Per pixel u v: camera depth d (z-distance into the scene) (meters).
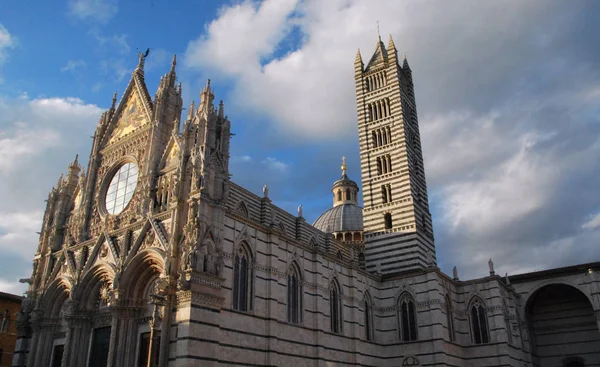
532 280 87.62
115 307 52.12
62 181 72.62
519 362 76.69
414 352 70.62
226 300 50.09
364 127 92.31
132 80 70.25
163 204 56.66
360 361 67.44
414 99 98.00
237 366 49.34
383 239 83.06
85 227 64.88
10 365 80.75
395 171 86.19
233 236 53.50
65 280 61.66
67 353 55.62
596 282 82.06
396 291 75.31
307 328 60.75
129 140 65.88
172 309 47.09
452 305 75.69
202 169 51.75
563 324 90.25
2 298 81.81
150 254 52.38
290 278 60.97
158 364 46.00
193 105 58.41
